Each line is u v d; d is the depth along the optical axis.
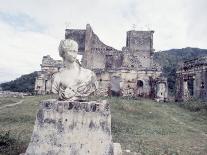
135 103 27.91
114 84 43.06
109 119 7.02
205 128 19.66
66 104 6.90
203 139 15.66
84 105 6.90
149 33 50.88
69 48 7.54
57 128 6.85
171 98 44.75
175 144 13.77
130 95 42.19
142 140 14.02
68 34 51.53
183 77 40.06
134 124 18.84
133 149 11.80
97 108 6.93
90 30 50.03
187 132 17.72
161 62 75.88
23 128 14.80
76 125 6.84
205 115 25.02
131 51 48.94
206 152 12.47
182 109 29.17
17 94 38.22
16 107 24.22
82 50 50.91
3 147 9.77
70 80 7.46
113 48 49.88
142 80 42.84
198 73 36.31
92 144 6.82
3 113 20.41
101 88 43.06
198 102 31.17
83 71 7.71
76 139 6.80
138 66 46.00
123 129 16.80
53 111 6.91
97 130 6.88
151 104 30.08
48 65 44.25
